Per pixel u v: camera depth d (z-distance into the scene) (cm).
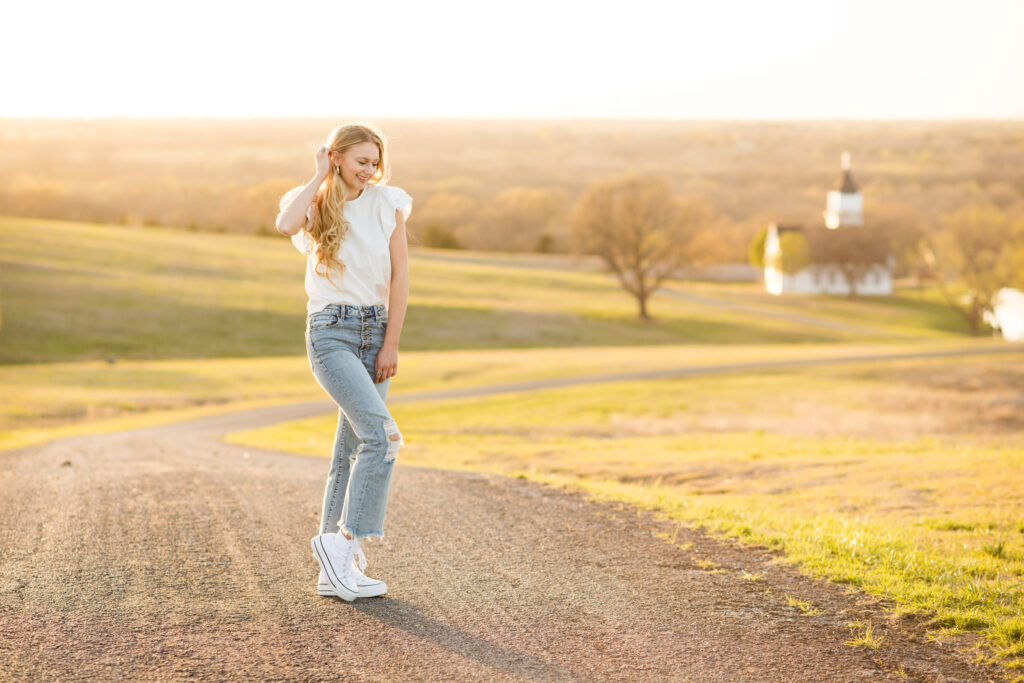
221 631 351
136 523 536
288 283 7794
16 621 354
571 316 7594
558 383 4519
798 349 6400
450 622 371
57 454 1307
